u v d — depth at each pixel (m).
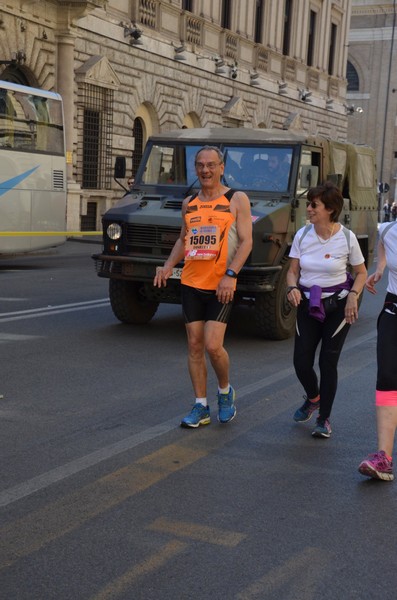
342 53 49.72
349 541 4.32
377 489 5.13
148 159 11.30
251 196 10.49
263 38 39.56
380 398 5.34
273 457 5.70
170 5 31.73
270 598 3.67
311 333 6.27
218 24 35.44
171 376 8.06
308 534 4.39
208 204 6.13
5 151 18.88
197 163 6.09
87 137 28.03
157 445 5.85
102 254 10.37
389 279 5.37
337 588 3.79
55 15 25.55
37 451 5.63
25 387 7.44
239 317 12.29
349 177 12.72
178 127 33.25
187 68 33.31
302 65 44.03
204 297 6.18
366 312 13.62
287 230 10.21
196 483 5.12
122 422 6.40
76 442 5.86
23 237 19.61
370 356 9.67
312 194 6.07
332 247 6.09
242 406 7.06
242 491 5.01
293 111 43.50
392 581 3.89
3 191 18.91
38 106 19.92
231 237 6.10
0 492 4.86
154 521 4.49
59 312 11.95
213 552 4.12
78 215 27.30
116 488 4.98
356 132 72.25
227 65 36.31
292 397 7.44
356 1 70.56
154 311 11.26
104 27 27.84
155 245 10.04
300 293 6.16
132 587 3.72
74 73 26.56
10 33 23.61
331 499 4.93
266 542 4.27
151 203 10.55
